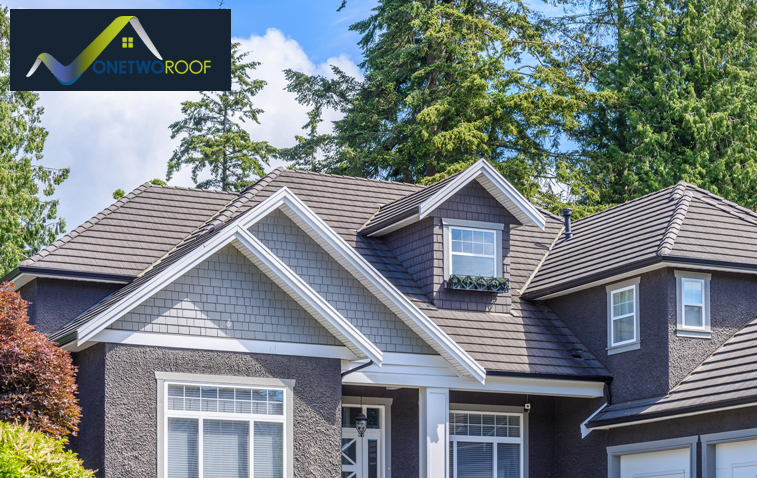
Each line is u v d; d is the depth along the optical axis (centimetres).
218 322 1678
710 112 3784
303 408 1711
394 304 1895
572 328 2216
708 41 3866
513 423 2162
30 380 1516
